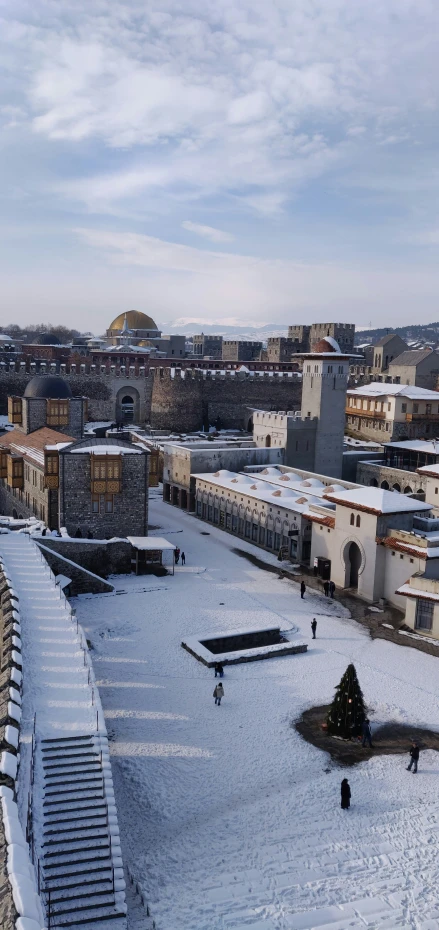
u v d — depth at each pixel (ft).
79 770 82.94
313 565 199.41
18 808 70.13
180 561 204.23
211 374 434.30
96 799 80.23
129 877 76.59
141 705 117.91
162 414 420.36
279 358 621.72
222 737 109.29
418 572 163.84
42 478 211.20
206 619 157.99
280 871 77.71
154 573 191.93
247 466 277.85
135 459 200.34
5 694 88.84
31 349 561.43
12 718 83.25
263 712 118.01
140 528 204.23
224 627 153.38
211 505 254.47
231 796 94.38
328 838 84.99
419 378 430.61
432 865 79.61
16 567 151.23
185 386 417.69
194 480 268.62
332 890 74.02
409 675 133.80
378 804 93.25
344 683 112.16
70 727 88.07
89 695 95.30
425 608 155.63
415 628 157.17
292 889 74.08
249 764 102.27
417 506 179.11
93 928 65.72
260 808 91.66
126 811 90.27
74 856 73.00
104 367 430.61
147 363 478.18
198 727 111.96
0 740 78.74
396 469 279.90
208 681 128.77
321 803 93.20
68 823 76.95
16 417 273.54
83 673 101.24
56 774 82.12
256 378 444.14
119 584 181.37
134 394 442.09
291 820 89.04
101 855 73.26
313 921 68.44
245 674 132.36
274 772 100.58
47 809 77.97
